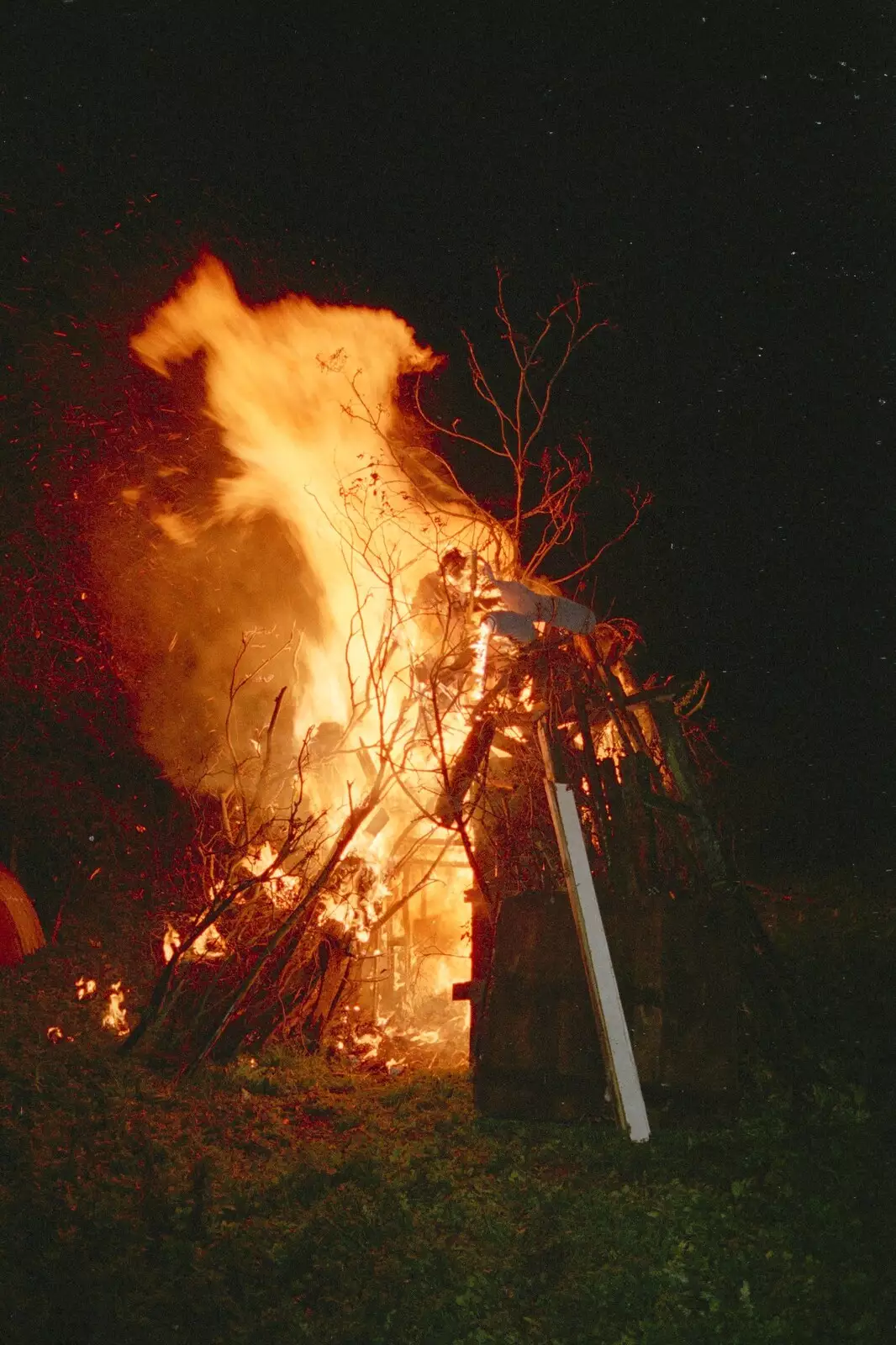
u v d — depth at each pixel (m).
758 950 6.11
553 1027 5.85
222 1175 5.06
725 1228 4.61
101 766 9.61
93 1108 5.75
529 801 6.69
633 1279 4.24
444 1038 7.16
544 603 6.76
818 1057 6.01
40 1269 4.27
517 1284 4.28
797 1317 4.03
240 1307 4.14
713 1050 5.70
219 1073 6.32
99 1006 7.24
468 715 6.91
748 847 11.39
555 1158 5.38
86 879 9.27
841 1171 5.04
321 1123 5.90
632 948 5.88
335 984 7.05
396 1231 4.59
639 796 6.26
